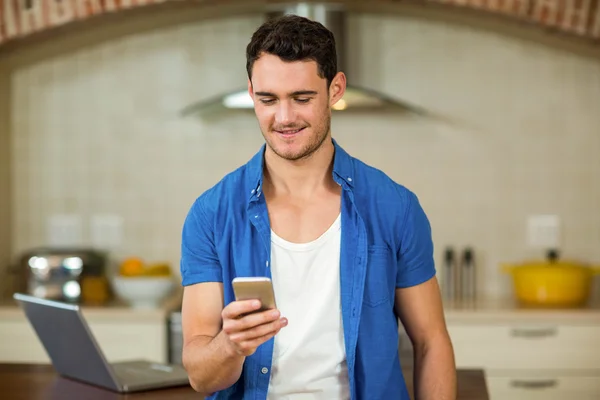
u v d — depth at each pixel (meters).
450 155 5.19
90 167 5.34
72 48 5.30
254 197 2.27
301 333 2.23
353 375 2.23
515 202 5.18
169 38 5.27
